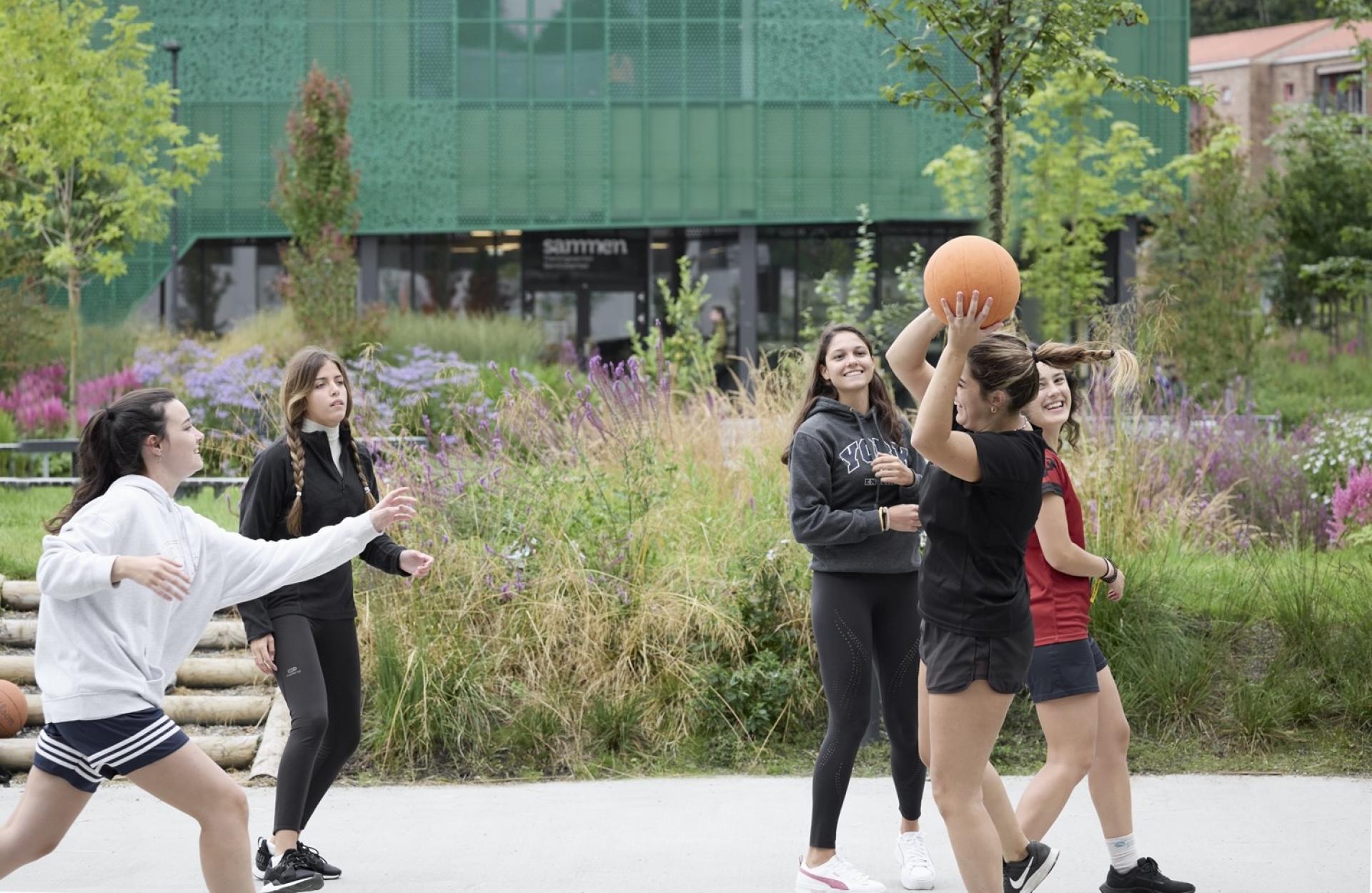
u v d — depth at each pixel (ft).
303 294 100.22
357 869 22.68
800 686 31.63
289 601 22.35
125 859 23.22
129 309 135.95
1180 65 135.03
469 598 32.96
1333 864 22.21
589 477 36.35
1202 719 30.45
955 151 105.19
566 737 30.50
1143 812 25.40
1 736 30.66
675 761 30.14
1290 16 247.29
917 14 38.06
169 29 137.69
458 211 140.87
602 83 140.67
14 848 16.30
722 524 36.24
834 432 22.63
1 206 84.74
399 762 29.58
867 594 21.97
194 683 33.50
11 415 75.20
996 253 17.06
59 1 86.02
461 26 139.85
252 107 138.31
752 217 140.87
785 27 140.15
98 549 16.34
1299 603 32.63
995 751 29.58
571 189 140.87
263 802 27.30
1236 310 94.63
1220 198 96.48
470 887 21.66
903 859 21.77
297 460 22.74
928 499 17.67
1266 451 50.93
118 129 87.10
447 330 100.58
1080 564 19.89
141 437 17.25
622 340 144.97
